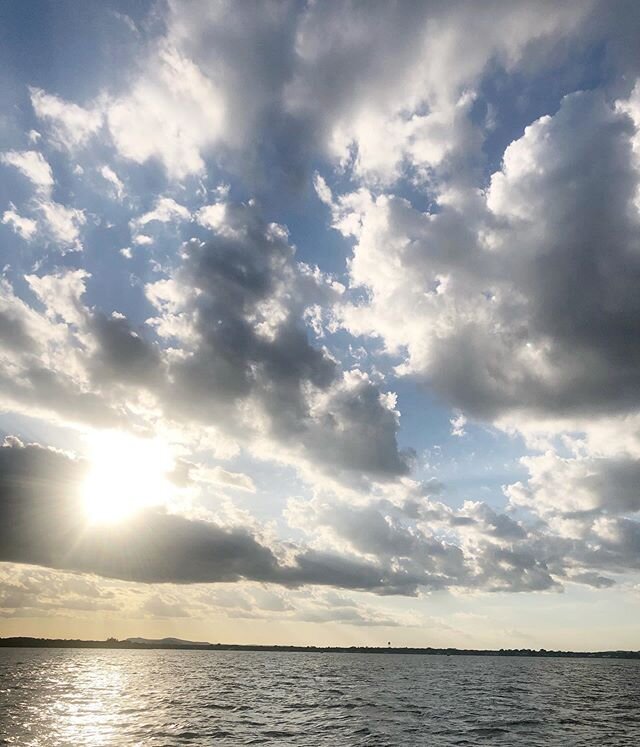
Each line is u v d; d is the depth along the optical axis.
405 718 47.62
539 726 45.00
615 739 40.03
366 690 77.00
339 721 45.03
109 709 49.91
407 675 119.94
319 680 97.25
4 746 33.25
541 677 125.88
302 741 35.75
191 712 48.91
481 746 35.47
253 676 104.50
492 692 78.31
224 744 34.41
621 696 78.38
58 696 60.09
